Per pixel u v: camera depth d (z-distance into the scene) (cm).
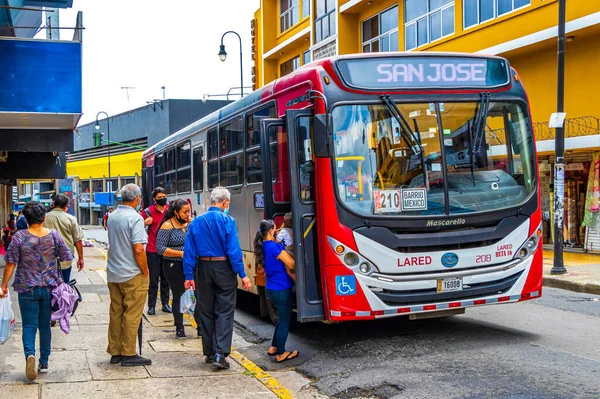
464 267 789
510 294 812
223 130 1179
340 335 912
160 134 6856
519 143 837
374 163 780
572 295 1254
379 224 770
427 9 2362
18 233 691
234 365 759
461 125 812
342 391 663
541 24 1853
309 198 798
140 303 746
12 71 1480
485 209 801
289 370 768
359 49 2836
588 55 1783
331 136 766
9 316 680
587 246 1866
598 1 1680
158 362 767
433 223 780
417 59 811
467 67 827
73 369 727
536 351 769
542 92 1944
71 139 1909
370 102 788
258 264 787
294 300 831
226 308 742
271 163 930
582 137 1734
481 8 2088
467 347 797
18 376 697
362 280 765
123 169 7562
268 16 3744
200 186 1332
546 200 2034
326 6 3002
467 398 604
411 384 656
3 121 1661
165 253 906
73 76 1508
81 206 8581
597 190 1823
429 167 792
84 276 1692
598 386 626
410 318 790
